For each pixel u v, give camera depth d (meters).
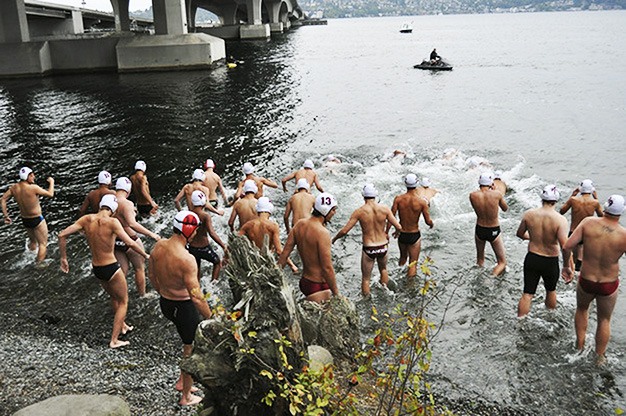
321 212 8.27
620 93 34.34
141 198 14.03
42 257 11.79
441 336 8.80
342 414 4.79
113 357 8.23
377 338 5.27
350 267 11.38
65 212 15.27
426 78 44.50
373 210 9.91
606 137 22.86
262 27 99.69
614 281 7.83
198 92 38.44
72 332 9.01
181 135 25.08
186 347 7.13
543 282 9.91
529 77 43.44
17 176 19.64
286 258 8.69
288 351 4.92
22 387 7.40
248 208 10.76
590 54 63.03
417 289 10.32
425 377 7.74
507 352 8.35
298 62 59.44
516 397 7.40
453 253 11.87
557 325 9.01
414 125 26.20
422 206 10.59
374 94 36.66
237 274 5.17
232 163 20.22
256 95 36.88
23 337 8.84
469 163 17.38
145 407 6.93
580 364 8.06
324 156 20.61
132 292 10.21
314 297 8.55
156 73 50.56
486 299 9.95
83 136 25.41
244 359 4.83
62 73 52.59
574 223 11.04
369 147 21.97
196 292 6.54
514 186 16.42
